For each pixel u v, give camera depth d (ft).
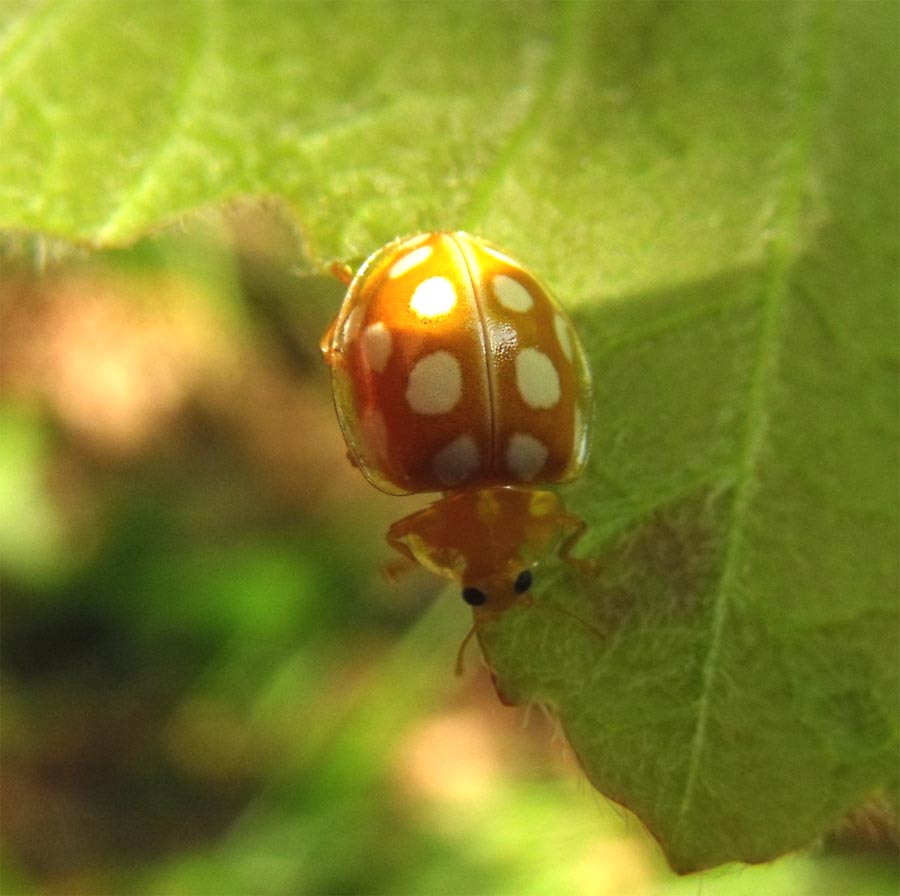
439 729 0.20
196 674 0.23
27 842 0.22
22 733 0.23
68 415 0.23
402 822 0.20
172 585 0.24
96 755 0.23
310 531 0.24
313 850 0.20
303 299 0.23
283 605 0.23
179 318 0.23
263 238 0.22
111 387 0.23
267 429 0.25
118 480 0.24
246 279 0.23
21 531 0.23
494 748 0.20
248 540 0.24
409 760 0.20
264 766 0.22
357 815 0.20
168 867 0.20
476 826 0.19
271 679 0.22
